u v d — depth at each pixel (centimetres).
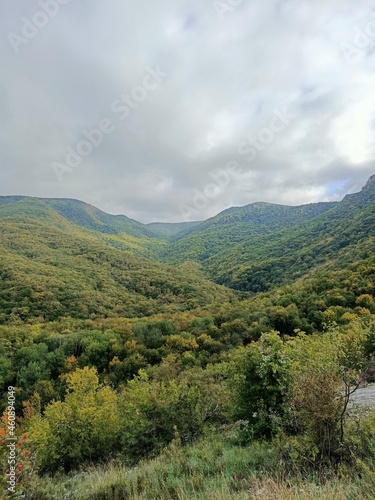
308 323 3966
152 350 4012
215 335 4347
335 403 407
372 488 282
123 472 532
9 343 3906
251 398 666
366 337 839
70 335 4256
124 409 971
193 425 829
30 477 454
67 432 875
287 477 347
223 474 404
